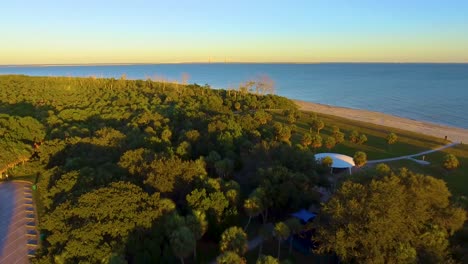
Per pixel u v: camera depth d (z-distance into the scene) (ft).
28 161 234.38
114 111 330.95
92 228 117.91
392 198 114.42
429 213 119.75
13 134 243.40
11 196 195.42
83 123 302.25
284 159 188.96
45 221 126.72
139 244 122.62
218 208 144.66
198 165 174.40
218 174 191.42
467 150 286.87
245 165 194.18
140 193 136.87
